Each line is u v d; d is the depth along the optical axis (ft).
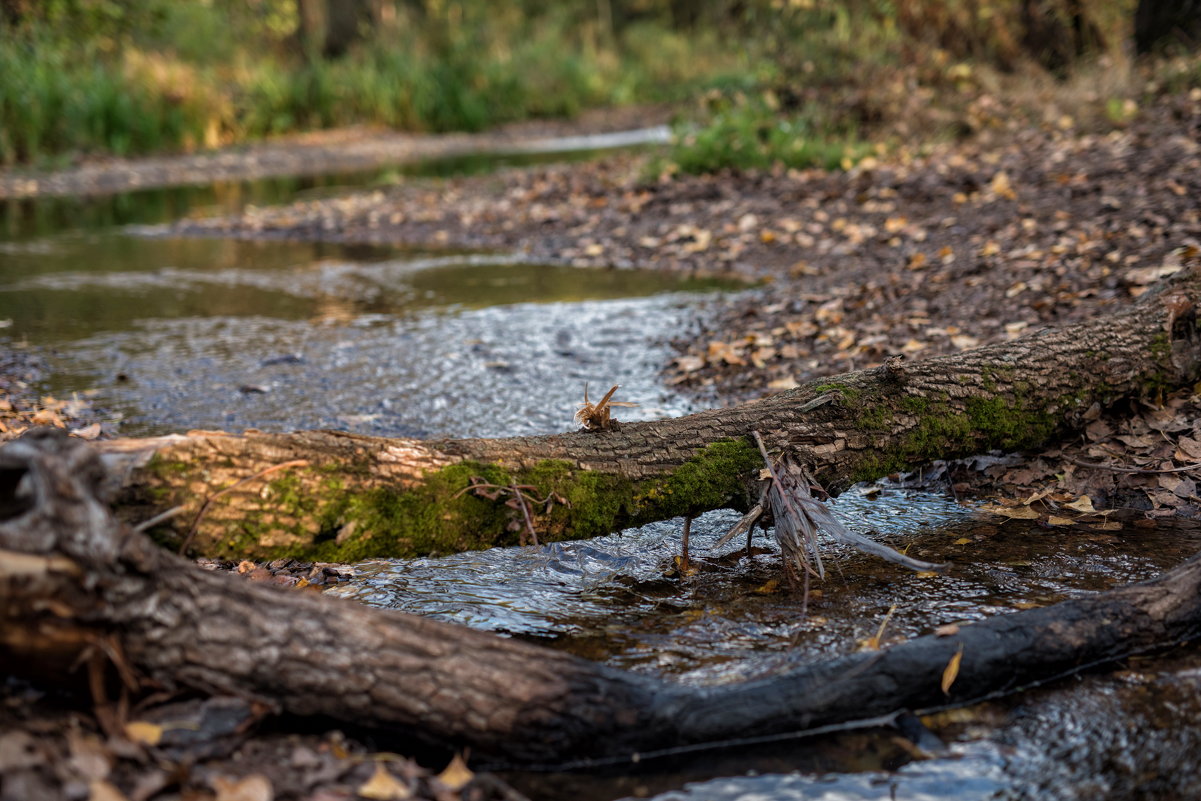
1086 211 23.31
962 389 12.23
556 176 40.60
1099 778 7.30
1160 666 8.70
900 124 36.94
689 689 7.86
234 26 74.28
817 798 7.16
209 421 15.29
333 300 23.99
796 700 7.88
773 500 10.50
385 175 47.88
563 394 16.75
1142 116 32.12
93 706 7.14
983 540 11.48
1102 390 13.24
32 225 36.27
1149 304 14.24
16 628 6.66
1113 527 11.68
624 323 21.25
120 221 37.19
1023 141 32.91
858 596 10.17
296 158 57.21
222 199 42.65
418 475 9.39
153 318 22.15
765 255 26.81
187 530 8.39
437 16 84.48
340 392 16.85
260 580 10.55
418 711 7.47
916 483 13.38
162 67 59.52
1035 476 13.05
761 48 43.45
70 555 6.75
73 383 17.17
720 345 18.54
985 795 7.16
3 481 6.95
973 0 40.93
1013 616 8.78
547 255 29.60
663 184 35.19
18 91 50.19
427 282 26.05
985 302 18.97
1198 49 35.83
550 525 9.90
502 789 6.88
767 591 10.43
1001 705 8.25
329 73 70.03
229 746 7.00
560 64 87.51
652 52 104.12
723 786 7.32
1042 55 41.09
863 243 25.62
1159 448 12.99
